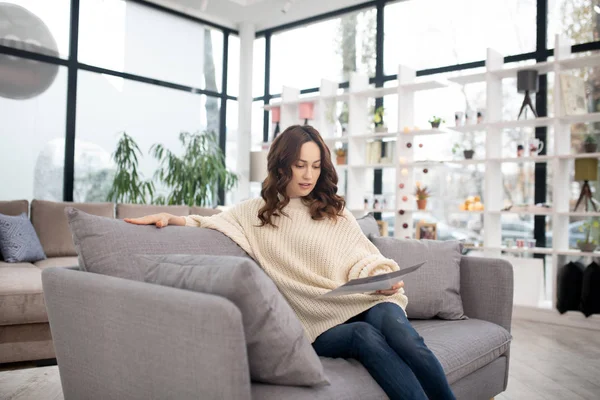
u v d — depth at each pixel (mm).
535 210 4402
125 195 5586
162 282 1355
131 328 1290
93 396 1447
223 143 6738
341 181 5758
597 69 4559
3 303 2732
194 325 1141
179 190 5875
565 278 4219
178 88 6285
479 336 1976
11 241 3902
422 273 2219
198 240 1753
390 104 5746
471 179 5164
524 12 4969
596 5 4609
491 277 2254
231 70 6832
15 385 2541
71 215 1613
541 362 3129
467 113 4832
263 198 1904
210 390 1131
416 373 1497
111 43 5762
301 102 5844
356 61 6137
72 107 5441
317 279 1762
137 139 5965
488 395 2033
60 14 5402
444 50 5461
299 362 1248
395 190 5234
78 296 1449
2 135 5090
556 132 4293
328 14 6316
